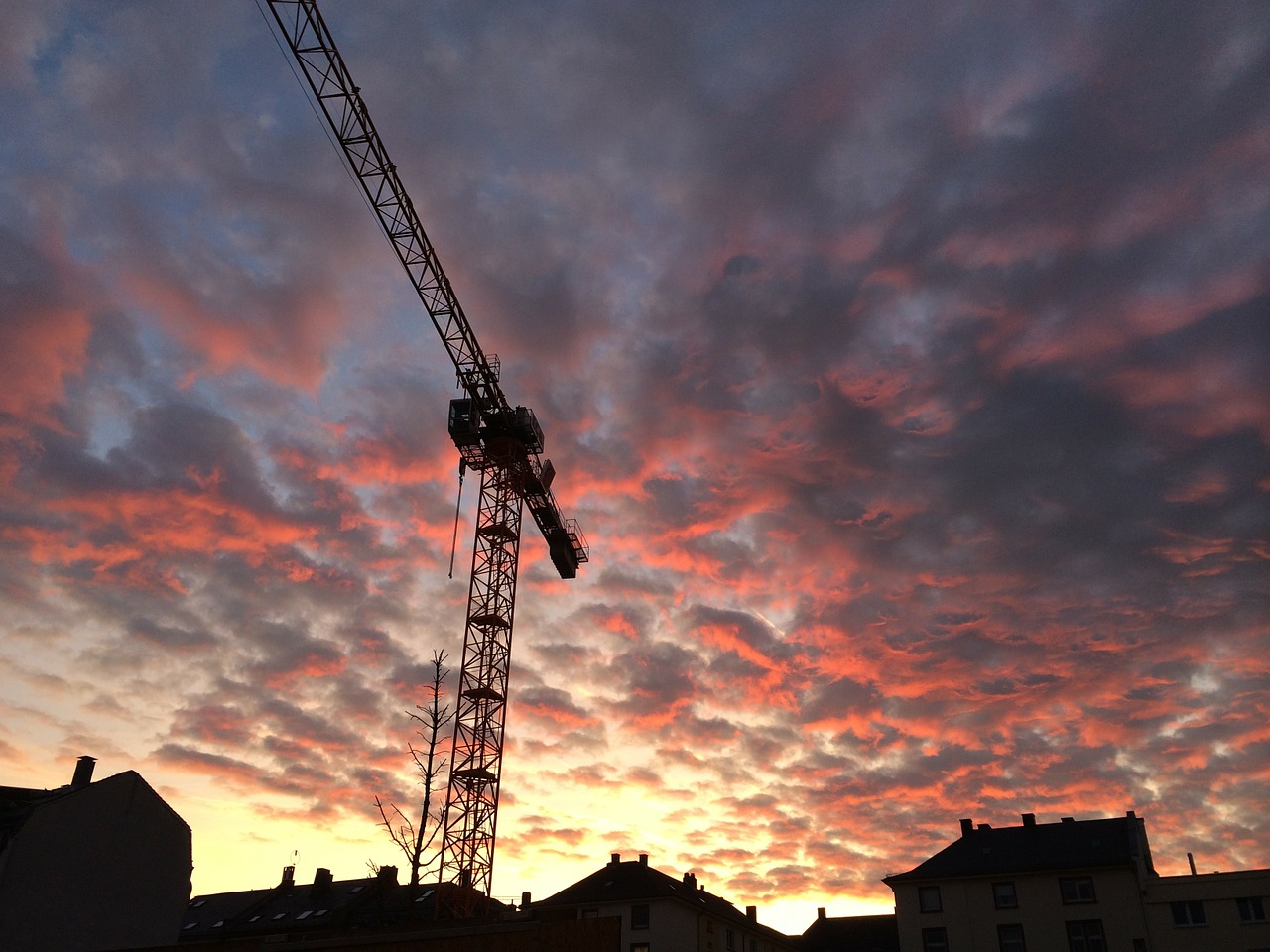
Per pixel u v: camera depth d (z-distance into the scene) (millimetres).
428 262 67125
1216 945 51875
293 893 66812
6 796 31875
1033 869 57250
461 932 18641
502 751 67312
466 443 76375
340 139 61312
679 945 58938
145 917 33594
